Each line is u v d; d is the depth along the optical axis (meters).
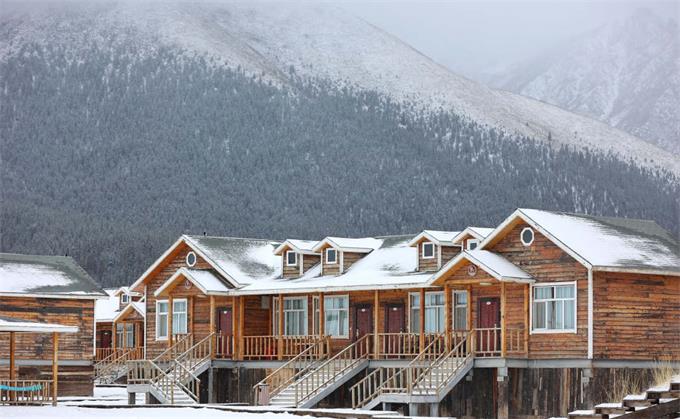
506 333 64.69
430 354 66.38
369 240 81.25
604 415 39.69
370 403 63.84
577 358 61.53
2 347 84.75
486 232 70.44
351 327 75.25
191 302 82.06
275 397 69.69
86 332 88.56
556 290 63.28
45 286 87.69
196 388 76.75
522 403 63.53
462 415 65.31
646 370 63.09
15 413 60.62
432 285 67.19
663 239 69.75
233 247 85.75
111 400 79.62
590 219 68.56
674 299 65.12
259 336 77.44
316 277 78.75
